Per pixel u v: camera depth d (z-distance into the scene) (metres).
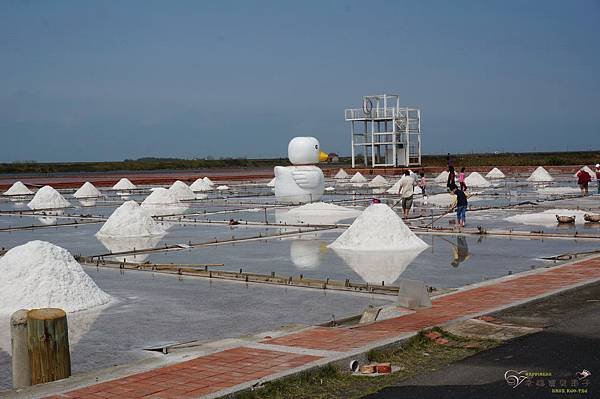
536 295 8.72
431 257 13.38
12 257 10.09
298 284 10.84
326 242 16.22
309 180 28.88
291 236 17.64
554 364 5.99
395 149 50.22
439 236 16.86
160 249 15.48
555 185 37.53
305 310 9.02
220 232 18.95
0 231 20.14
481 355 6.35
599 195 29.20
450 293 9.21
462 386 5.52
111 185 47.78
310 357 6.25
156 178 54.47
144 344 7.59
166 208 27.42
